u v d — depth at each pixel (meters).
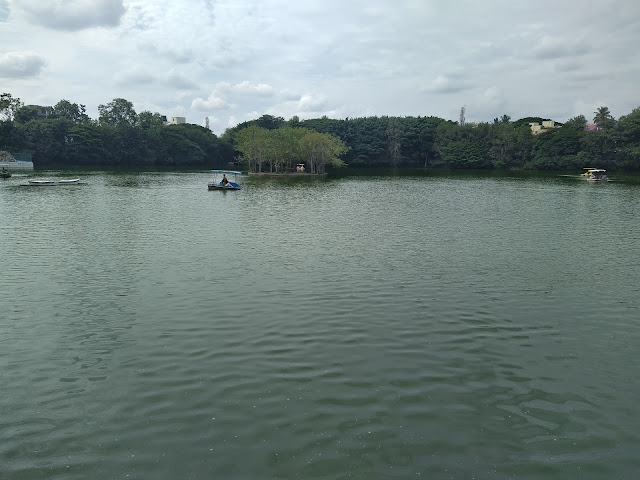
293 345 16.88
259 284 24.25
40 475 10.23
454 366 15.47
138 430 11.82
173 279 25.02
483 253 32.16
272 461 10.71
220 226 42.72
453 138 189.88
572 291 23.72
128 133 176.00
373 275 26.17
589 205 62.53
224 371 14.89
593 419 12.59
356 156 193.75
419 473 10.41
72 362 15.52
